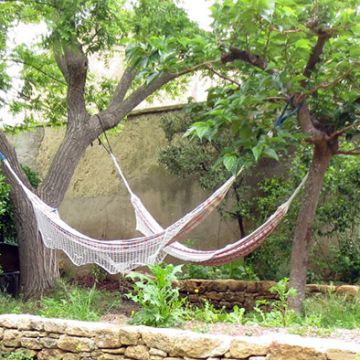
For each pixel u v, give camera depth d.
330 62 5.06
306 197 5.68
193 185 9.27
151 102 9.91
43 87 9.04
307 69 5.21
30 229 7.47
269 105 5.17
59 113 9.15
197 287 7.14
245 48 5.06
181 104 9.57
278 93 4.89
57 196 7.66
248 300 6.78
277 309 5.61
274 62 5.05
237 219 8.41
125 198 10.07
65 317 5.37
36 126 10.81
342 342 3.41
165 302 4.62
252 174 8.34
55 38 6.67
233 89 5.55
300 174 7.18
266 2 4.22
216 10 4.67
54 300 6.51
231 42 5.00
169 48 5.01
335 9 4.74
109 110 8.00
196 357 3.71
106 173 10.37
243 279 7.35
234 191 8.09
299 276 5.57
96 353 4.21
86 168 10.62
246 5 4.33
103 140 10.42
